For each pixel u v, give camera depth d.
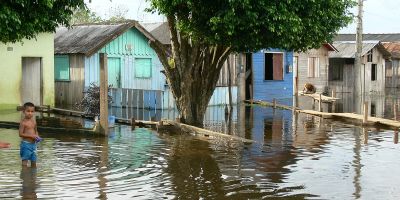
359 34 29.53
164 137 16.77
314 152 14.47
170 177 11.13
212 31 17.20
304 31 17.62
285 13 16.14
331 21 18.56
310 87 35.84
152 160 12.89
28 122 11.73
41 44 25.38
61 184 10.28
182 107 19.45
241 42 17.25
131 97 26.25
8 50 24.14
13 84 24.44
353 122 22.05
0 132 17.06
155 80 29.58
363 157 13.77
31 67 25.77
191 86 19.36
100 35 27.64
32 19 12.58
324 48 38.72
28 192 9.65
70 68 27.69
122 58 28.02
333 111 27.44
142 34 28.70
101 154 13.54
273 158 13.49
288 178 11.25
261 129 19.45
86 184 10.33
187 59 19.11
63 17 13.42
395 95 40.34
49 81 25.80
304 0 16.83
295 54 36.22
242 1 15.51
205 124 20.81
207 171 11.79
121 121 20.19
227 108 25.23
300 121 22.17
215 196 9.70
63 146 14.66
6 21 11.73
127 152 13.92
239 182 10.83
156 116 22.97
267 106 28.84
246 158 13.43
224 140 16.30
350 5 18.88
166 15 17.98
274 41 17.19
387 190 10.34
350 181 11.05
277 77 33.94
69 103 27.84
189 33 17.77
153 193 9.81
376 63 42.44
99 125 16.58
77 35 28.95
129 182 10.59
